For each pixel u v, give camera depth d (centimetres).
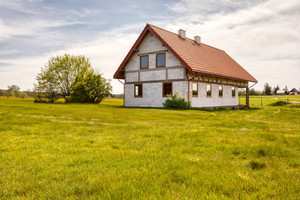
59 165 425
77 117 1284
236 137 712
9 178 360
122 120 1198
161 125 1023
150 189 310
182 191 303
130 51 2508
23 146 574
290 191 307
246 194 292
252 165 422
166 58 2295
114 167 407
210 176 360
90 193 307
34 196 302
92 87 3212
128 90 2605
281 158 477
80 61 3881
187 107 2128
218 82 2700
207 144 604
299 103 3484
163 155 492
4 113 1312
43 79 3609
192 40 3000
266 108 2922
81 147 573
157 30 2370
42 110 1630
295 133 829
